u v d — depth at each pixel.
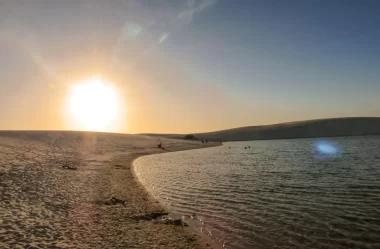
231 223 12.85
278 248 10.11
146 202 16.28
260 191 19.62
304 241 10.65
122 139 89.06
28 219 11.87
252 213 14.34
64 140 65.31
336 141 99.69
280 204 15.96
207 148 84.06
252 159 44.28
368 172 26.86
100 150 54.56
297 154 51.19
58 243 9.58
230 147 88.12
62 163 30.73
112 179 23.48
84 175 24.42
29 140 56.31
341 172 27.44
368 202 15.82
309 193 18.61
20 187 17.75
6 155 32.69
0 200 14.52
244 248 10.12
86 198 16.27
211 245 10.34
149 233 11.30
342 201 16.23
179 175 27.80
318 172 28.00
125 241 10.30
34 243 9.41
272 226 12.34
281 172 28.81
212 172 29.91
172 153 62.56
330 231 11.55
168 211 14.70
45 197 15.78
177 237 10.99
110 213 13.73
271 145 92.06
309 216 13.59
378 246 10.02
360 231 11.43
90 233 10.82
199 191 19.98
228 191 19.84
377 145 70.19
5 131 71.50
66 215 12.86
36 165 27.38
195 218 13.62
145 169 32.72
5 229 10.52
